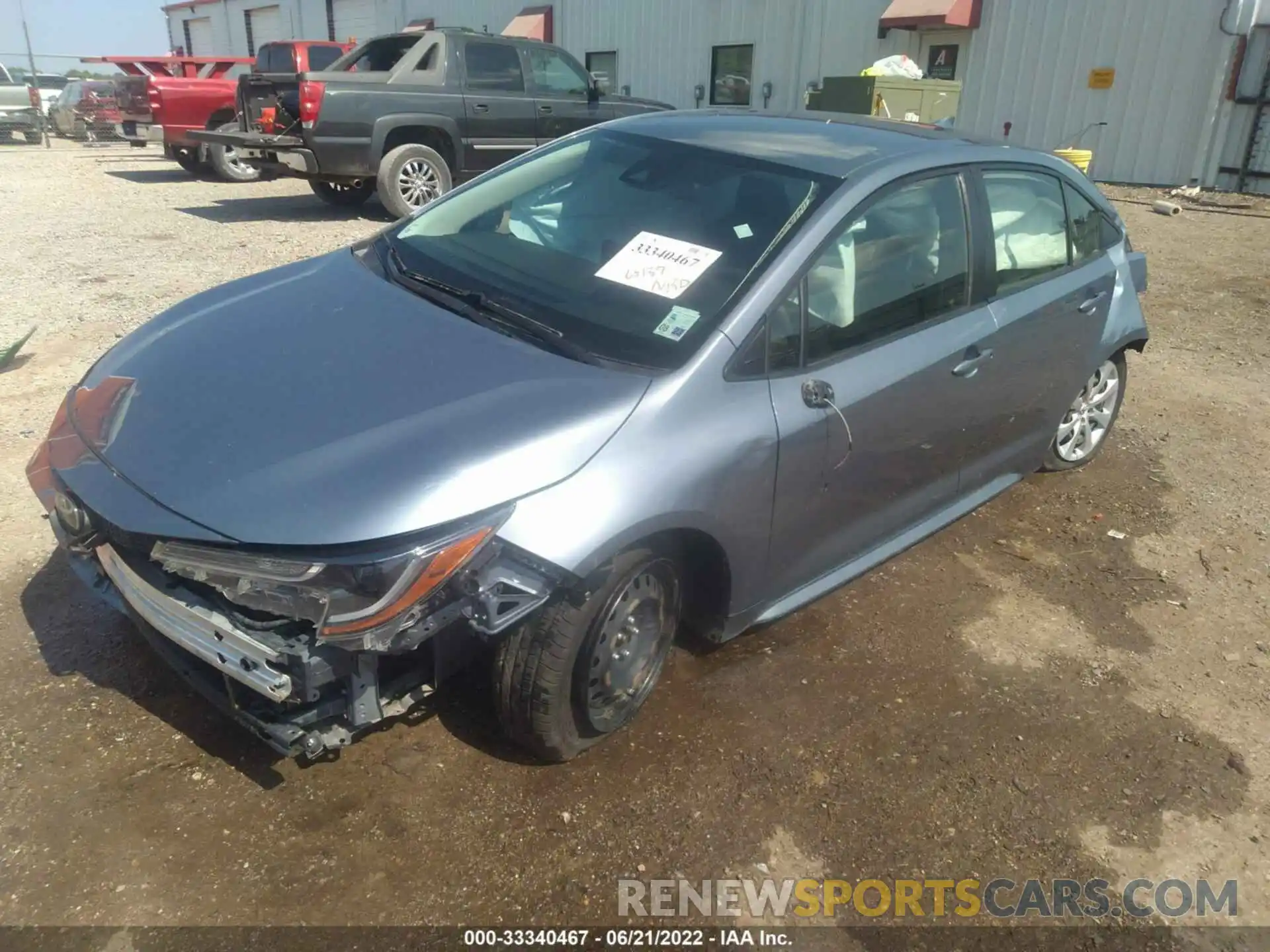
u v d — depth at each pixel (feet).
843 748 9.79
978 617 12.29
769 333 9.41
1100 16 43.29
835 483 10.32
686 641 11.23
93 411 8.98
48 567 11.69
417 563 7.23
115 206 36.60
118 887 7.65
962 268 11.80
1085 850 8.87
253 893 7.69
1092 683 11.17
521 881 8.01
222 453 7.91
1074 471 16.74
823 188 10.39
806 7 52.70
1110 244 15.31
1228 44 40.52
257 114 35.35
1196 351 23.08
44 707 9.41
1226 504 15.78
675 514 8.43
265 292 10.78
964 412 11.96
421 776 8.94
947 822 9.03
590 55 66.39
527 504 7.70
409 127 33.06
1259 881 8.70
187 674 8.34
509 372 8.73
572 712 8.78
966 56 47.78
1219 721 10.69
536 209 11.53
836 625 11.89
